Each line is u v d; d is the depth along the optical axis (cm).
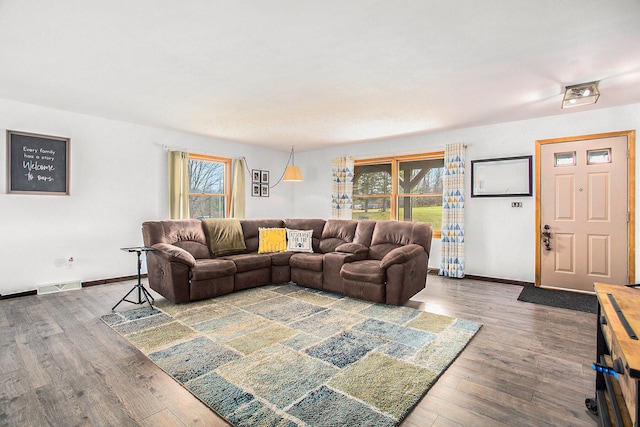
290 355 229
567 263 411
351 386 190
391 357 226
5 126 358
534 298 375
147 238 382
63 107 386
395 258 341
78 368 210
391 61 258
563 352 236
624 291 167
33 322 291
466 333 269
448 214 491
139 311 322
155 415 163
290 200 706
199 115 416
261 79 296
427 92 328
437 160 531
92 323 288
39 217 383
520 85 308
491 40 224
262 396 179
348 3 183
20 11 191
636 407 91
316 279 411
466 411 168
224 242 440
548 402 176
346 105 372
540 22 201
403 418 162
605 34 215
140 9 189
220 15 195
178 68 273
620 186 379
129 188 458
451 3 183
